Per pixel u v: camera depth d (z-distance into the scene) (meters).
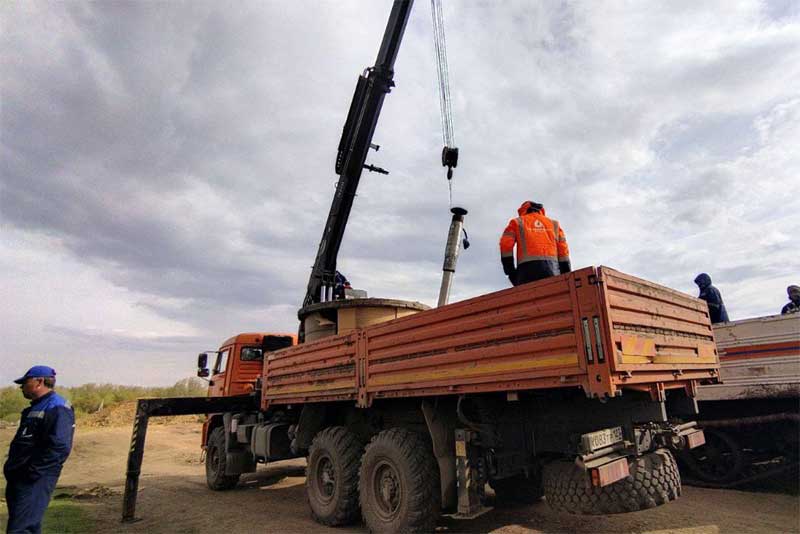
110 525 6.46
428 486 4.88
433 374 4.71
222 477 8.76
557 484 4.21
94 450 15.59
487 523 5.48
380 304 6.64
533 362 3.80
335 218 9.80
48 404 4.62
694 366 4.64
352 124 9.88
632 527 5.23
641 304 3.89
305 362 6.91
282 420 7.93
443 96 8.85
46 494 4.45
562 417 4.50
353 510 5.85
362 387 5.64
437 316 4.73
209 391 11.12
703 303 5.32
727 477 6.98
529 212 5.45
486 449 4.72
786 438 6.63
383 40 9.41
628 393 4.25
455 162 8.52
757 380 6.73
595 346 3.40
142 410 7.57
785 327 6.57
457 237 6.81
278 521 6.31
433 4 9.43
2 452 14.27
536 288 3.87
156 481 10.32
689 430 4.80
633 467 4.10
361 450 6.03
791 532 4.93
